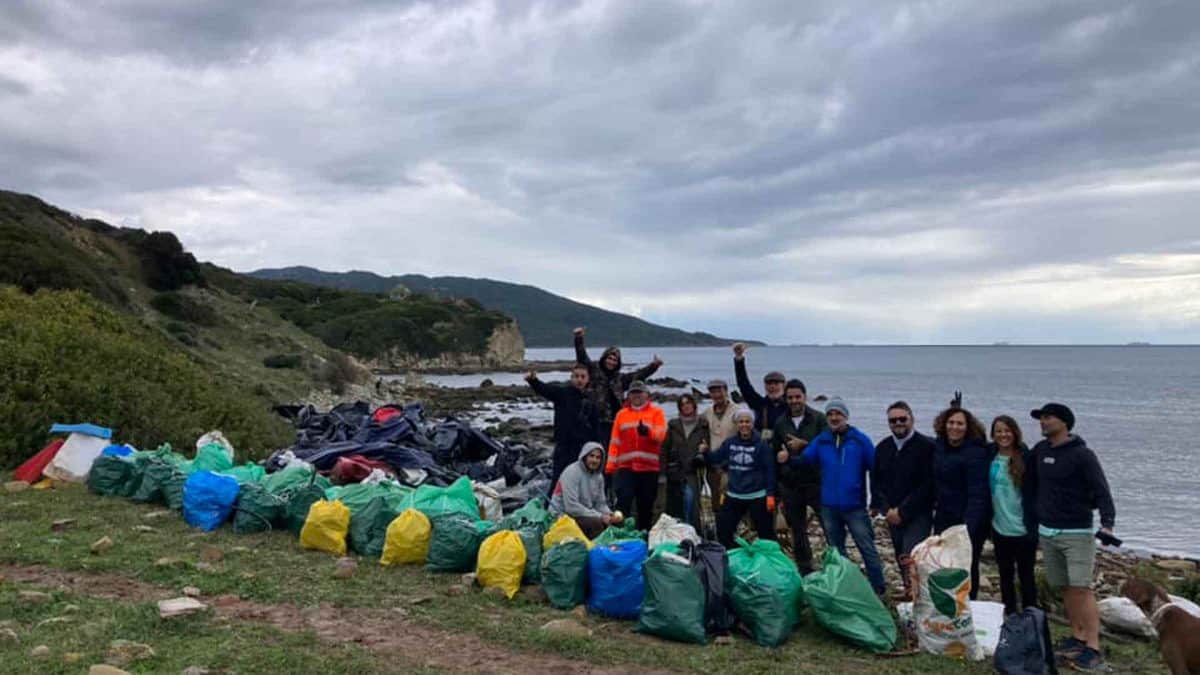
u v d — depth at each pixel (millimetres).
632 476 9938
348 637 6168
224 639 5891
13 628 5859
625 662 6059
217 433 12797
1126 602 7793
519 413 51531
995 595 9820
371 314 108938
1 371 13867
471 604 7207
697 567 6996
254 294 102688
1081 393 67875
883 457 8078
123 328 22391
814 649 6699
